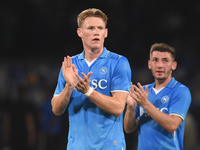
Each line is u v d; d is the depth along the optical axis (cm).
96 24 1299
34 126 2898
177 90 1603
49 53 4359
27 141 2877
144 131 1619
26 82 3775
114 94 1305
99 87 1315
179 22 4703
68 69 1263
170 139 1578
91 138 1298
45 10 4600
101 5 4600
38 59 4116
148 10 4734
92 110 1306
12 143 2880
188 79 3984
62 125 2988
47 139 3166
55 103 1327
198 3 4884
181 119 1555
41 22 4525
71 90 1259
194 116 3250
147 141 1608
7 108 2894
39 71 3888
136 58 4291
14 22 4522
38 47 4416
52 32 4491
